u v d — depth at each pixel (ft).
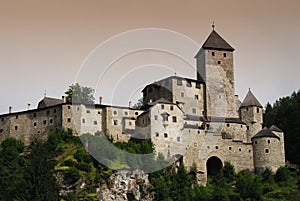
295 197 405.59
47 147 388.98
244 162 458.91
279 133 472.85
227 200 394.52
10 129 476.54
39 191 316.81
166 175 413.18
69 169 400.06
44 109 469.16
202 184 427.33
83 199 385.09
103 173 407.23
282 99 590.55
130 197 400.88
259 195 405.59
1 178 361.51
